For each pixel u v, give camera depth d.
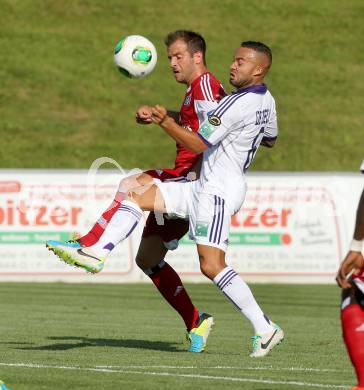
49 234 54.25
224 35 99.62
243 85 24.75
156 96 89.19
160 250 26.67
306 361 24.08
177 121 26.69
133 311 39.69
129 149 81.44
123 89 90.06
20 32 98.25
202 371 21.45
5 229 54.31
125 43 26.81
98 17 102.00
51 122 84.75
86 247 24.14
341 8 106.38
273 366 22.75
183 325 34.16
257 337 24.39
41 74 91.62
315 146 82.50
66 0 104.25
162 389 18.67
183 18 102.56
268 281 54.62
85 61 94.12
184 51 25.72
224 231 24.33
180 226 26.77
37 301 43.56
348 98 90.38
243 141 24.44
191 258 54.56
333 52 98.19
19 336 29.34
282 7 105.81
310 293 49.41
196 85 25.62
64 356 24.00
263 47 24.72
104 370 21.30
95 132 83.75
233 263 54.66
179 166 26.28
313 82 92.56
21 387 18.78
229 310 41.66
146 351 25.61
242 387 19.09
